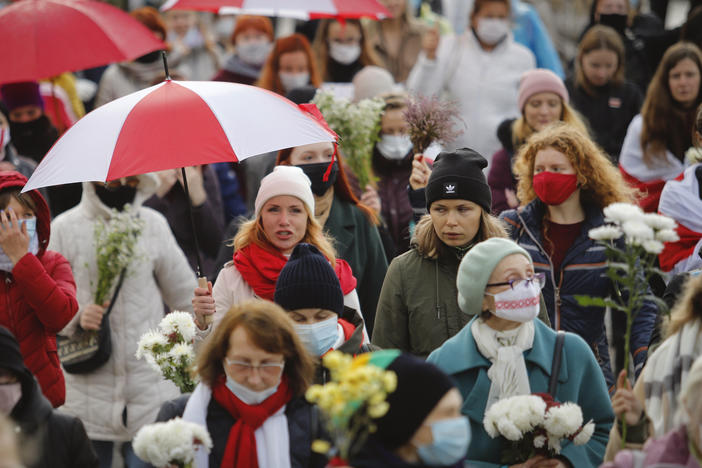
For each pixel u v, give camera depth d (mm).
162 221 12398
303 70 18094
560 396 8766
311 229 10367
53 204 15953
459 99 18953
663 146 15164
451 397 6961
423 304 10234
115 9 15719
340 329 8992
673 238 8039
